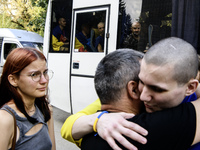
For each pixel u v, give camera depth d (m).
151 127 0.87
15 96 1.32
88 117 1.07
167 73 0.77
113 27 3.30
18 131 1.29
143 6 2.97
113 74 1.00
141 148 0.86
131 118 0.95
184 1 2.58
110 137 0.88
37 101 1.53
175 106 0.90
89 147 0.97
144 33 2.96
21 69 1.31
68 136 1.14
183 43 0.80
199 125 0.87
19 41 7.15
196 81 0.81
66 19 3.97
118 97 1.01
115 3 3.28
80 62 3.73
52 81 4.23
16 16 14.70
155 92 0.82
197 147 0.88
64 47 4.02
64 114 5.32
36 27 12.35
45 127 1.49
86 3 3.64
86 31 3.65
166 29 2.76
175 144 0.86
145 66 0.82
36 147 1.37
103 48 3.44
